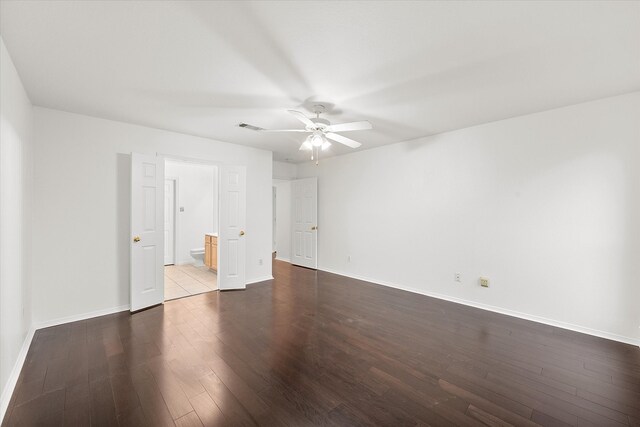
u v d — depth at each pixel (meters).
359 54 2.04
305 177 6.40
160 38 1.86
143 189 3.60
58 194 3.13
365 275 5.13
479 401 1.90
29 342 2.65
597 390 2.02
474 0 1.52
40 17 1.64
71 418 1.72
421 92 2.68
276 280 5.12
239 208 4.60
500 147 3.51
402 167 4.56
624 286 2.75
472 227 3.77
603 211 2.85
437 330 3.00
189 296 4.16
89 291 3.32
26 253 2.65
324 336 2.85
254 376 2.16
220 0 1.51
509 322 3.23
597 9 1.58
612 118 2.79
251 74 2.33
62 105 3.00
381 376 2.17
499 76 2.37
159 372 2.21
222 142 4.52
